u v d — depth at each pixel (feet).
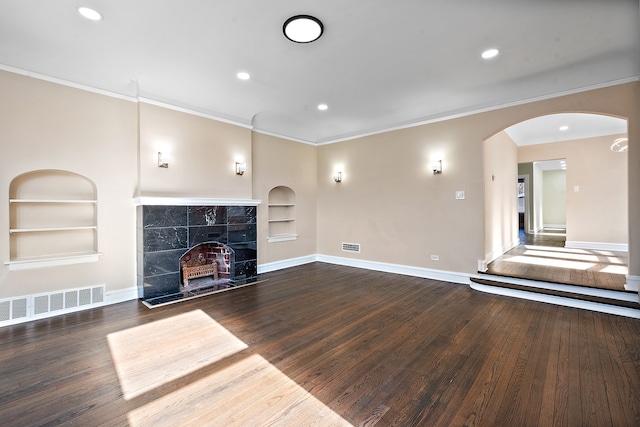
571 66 10.96
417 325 10.37
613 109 11.69
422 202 17.04
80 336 9.52
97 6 7.68
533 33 8.96
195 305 12.52
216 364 7.88
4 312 10.31
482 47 9.76
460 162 15.65
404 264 17.85
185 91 13.24
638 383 6.86
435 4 7.68
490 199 17.67
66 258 11.50
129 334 9.69
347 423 5.72
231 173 16.37
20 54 9.95
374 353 8.44
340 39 9.31
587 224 22.77
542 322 10.50
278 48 9.83
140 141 13.11
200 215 14.80
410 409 6.10
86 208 12.51
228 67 11.10
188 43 9.49
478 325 10.33
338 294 14.05
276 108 15.53
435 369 7.59
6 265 10.34
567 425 5.60
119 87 12.60
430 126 16.69
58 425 5.68
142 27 8.63
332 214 21.57
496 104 14.46
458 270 15.79
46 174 11.61
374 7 7.79
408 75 11.78
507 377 7.20
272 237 19.30
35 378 7.22
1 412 6.02
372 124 18.44
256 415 5.95
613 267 15.76
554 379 7.07
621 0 7.47
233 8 7.81
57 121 11.38
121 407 6.19
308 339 9.35
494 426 5.59
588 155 22.72
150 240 13.11
